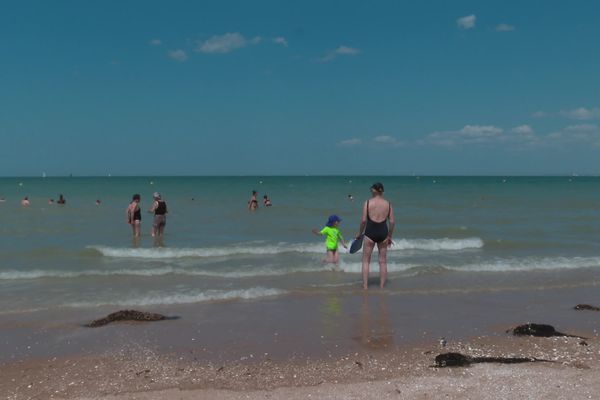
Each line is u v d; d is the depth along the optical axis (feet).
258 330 25.55
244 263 45.06
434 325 26.55
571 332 25.63
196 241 58.29
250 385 18.71
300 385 18.70
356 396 17.66
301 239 60.23
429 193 189.06
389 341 23.93
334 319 27.58
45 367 20.57
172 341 23.82
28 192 195.83
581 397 17.43
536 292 34.47
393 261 45.88
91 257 48.16
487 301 31.89
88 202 125.80
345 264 43.37
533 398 17.38
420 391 18.06
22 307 29.76
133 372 20.01
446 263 44.70
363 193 183.11
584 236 63.77
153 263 45.24
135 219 59.57
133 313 27.35
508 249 53.93
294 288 34.96
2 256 47.88
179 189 229.86
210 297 32.12
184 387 18.54
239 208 106.42
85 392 18.15
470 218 86.33
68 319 27.40
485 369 20.22
